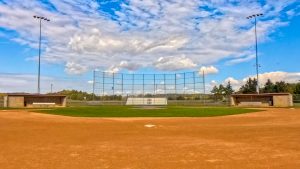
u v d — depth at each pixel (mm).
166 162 10055
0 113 36500
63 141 15148
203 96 77750
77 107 57562
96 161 10250
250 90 108562
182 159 10523
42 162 10109
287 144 13750
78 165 9664
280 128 20625
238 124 24281
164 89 81000
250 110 44250
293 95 70500
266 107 55562
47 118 30000
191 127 21969
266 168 9102
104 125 23438
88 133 18531
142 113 38250
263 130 19547
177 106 63531
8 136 17062
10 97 59812
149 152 11906
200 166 9453
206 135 17375
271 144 13789
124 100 77562
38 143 14461
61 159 10594
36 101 62250
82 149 12680
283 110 43469
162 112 40281
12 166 9547
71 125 23391
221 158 10648
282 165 9477
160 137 16609
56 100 64000
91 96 79812
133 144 14047
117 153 11719
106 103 75438
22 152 11992
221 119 29250
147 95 81062
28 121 26688
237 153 11586
